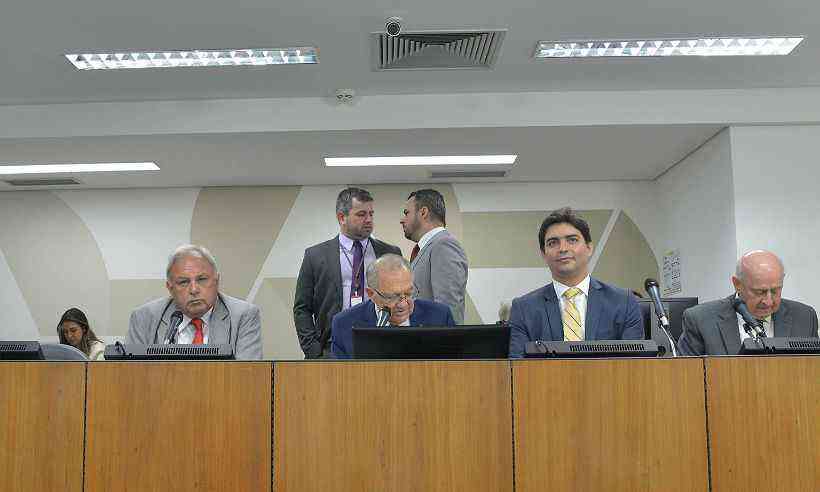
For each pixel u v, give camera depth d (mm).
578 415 2486
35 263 6719
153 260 6703
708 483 2459
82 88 5207
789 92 5379
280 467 2471
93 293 6680
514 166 6348
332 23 4398
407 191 6750
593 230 6762
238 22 4371
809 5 4246
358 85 5258
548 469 2465
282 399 2498
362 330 2627
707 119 5387
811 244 5383
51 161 6031
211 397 2498
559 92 5426
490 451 2473
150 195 6785
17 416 2504
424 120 5422
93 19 4301
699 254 5980
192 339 3588
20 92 5242
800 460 2473
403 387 2500
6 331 6660
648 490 2453
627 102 5406
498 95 5434
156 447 2482
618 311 3492
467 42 4660
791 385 2502
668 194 6562
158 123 5438
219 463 2473
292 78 5121
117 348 2643
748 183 5418
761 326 3141
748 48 4805
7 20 4281
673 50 4793
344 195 6609
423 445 2477
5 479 2479
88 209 6770
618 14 4328
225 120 5445
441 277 5688
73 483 2473
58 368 2521
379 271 3539
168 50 4691
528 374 2506
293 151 5879
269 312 6633
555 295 3586
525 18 4355
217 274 3688
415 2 4172
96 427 2492
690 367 2506
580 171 6527
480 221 6758
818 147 5453
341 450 2475
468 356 2607
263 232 6723
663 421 2482
